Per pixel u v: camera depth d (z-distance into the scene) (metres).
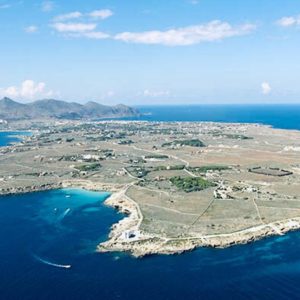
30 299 191.75
